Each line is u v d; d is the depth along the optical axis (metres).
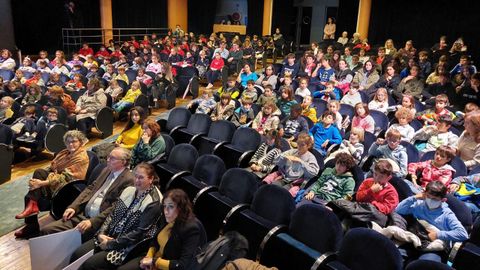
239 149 5.12
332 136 5.15
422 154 4.49
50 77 8.70
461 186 3.79
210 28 19.78
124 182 3.51
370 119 5.38
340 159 3.79
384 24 16.69
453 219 3.05
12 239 4.03
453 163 4.04
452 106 6.59
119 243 3.05
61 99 6.83
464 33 14.94
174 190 2.88
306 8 19.69
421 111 6.24
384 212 3.33
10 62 10.01
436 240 3.02
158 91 8.65
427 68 9.43
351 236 2.86
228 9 20.09
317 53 10.39
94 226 3.36
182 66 10.83
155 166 4.60
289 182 4.22
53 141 5.97
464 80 7.97
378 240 2.75
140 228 3.10
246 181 3.85
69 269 2.99
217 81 11.96
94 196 3.66
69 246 3.24
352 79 8.65
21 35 15.25
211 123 5.85
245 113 6.31
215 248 2.76
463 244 2.93
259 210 3.57
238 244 2.82
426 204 3.16
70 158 4.16
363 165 4.44
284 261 3.16
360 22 16.61
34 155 6.28
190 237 2.80
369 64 8.43
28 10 15.18
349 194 3.70
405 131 4.99
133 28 17.67
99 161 4.42
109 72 9.34
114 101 8.10
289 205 3.45
